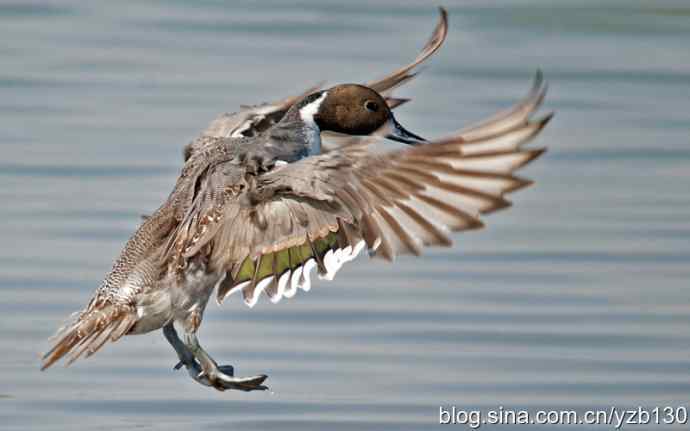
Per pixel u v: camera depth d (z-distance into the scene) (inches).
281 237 334.0
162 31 902.4
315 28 914.7
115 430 455.5
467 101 774.5
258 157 359.6
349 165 321.7
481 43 891.4
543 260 604.4
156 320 354.3
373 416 466.6
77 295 553.9
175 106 757.3
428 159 301.4
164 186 664.4
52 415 467.2
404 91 794.2
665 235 625.6
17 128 725.9
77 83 793.6
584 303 559.2
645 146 725.9
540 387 488.1
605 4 972.6
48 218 624.7
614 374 497.4
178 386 494.0
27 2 960.9
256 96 772.6
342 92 395.9
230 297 576.7
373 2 985.5
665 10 959.0
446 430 458.6
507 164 290.2
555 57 863.7
